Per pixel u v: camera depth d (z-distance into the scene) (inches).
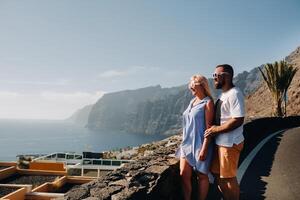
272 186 249.0
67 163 882.1
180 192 208.8
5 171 697.0
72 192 146.8
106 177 169.5
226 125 163.8
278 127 886.4
